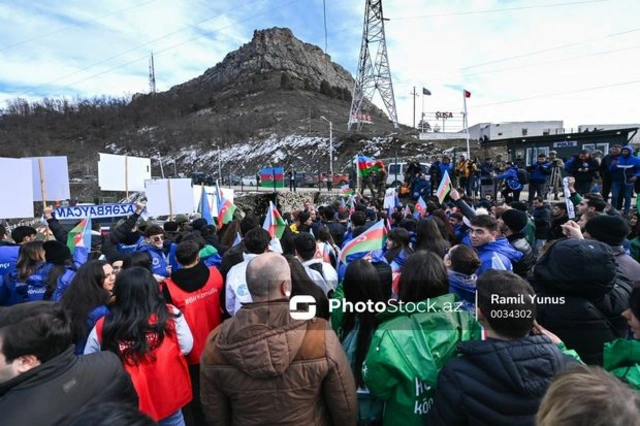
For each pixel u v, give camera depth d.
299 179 31.70
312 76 122.44
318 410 1.68
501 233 3.63
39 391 1.46
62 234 5.39
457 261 2.33
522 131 37.72
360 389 2.04
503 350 1.45
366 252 3.19
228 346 1.58
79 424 0.98
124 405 1.04
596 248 1.99
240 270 2.83
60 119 85.19
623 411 0.85
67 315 1.62
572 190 5.14
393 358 1.70
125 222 4.90
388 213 8.05
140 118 85.50
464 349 1.54
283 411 1.58
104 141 75.69
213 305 2.86
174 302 2.71
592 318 1.93
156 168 58.50
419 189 13.96
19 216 4.96
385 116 89.38
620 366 1.64
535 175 10.99
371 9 52.91
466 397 1.45
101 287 2.42
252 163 49.53
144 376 2.04
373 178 18.14
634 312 1.62
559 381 1.01
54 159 6.11
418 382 1.68
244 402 1.58
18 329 1.45
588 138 15.52
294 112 69.56
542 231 6.73
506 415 1.37
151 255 4.17
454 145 37.47
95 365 1.65
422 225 3.30
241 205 18.17
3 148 68.56
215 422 1.70
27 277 3.08
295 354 1.56
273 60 120.19
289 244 3.66
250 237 3.03
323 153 44.56
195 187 9.70
